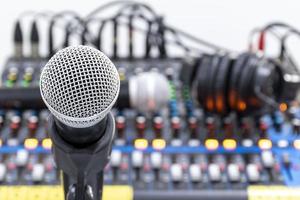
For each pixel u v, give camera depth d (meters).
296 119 0.86
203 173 0.77
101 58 0.49
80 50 0.49
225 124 0.84
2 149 0.79
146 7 1.02
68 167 0.54
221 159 0.79
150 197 0.73
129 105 0.83
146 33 1.01
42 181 0.75
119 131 0.82
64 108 0.49
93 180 0.56
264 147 0.81
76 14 1.04
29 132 0.82
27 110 0.85
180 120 0.85
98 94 0.49
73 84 0.48
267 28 0.93
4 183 0.74
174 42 1.01
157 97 0.82
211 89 0.81
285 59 0.92
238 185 0.75
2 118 0.84
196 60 0.87
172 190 0.74
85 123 0.50
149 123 0.85
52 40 1.01
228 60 0.82
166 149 0.80
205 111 0.85
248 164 0.78
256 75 0.80
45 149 0.79
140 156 0.78
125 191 0.74
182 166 0.78
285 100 0.87
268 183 0.76
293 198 0.73
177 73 0.96
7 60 0.99
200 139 0.82
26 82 0.91
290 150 0.81
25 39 1.05
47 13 1.07
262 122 0.85
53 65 0.49
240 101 0.81
